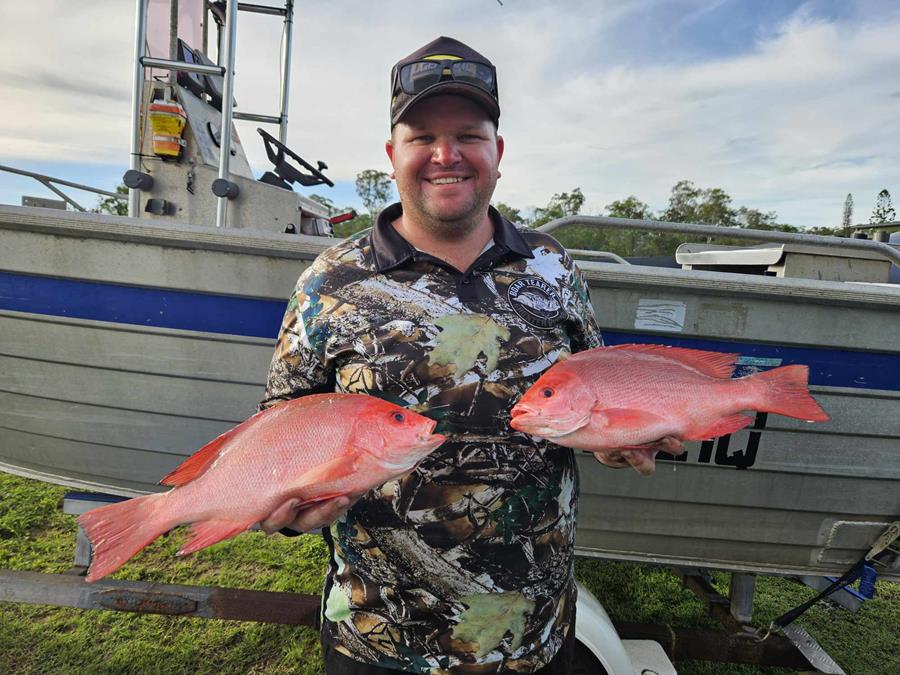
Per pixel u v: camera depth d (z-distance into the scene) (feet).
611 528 7.64
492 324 4.42
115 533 3.84
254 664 8.66
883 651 9.89
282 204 9.35
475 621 4.34
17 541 11.68
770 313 6.67
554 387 4.11
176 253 7.02
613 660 6.68
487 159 4.46
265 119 13.21
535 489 4.41
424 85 4.27
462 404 4.29
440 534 4.29
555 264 4.90
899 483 7.11
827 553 7.49
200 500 3.88
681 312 6.75
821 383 6.81
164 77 9.90
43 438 8.19
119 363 7.50
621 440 4.19
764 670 9.27
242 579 10.90
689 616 10.77
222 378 7.41
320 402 3.98
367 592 4.45
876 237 12.62
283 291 7.02
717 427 4.32
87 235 7.00
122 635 9.09
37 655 8.58
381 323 4.35
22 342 7.57
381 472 3.83
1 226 7.06
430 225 4.54
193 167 8.57
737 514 7.38
